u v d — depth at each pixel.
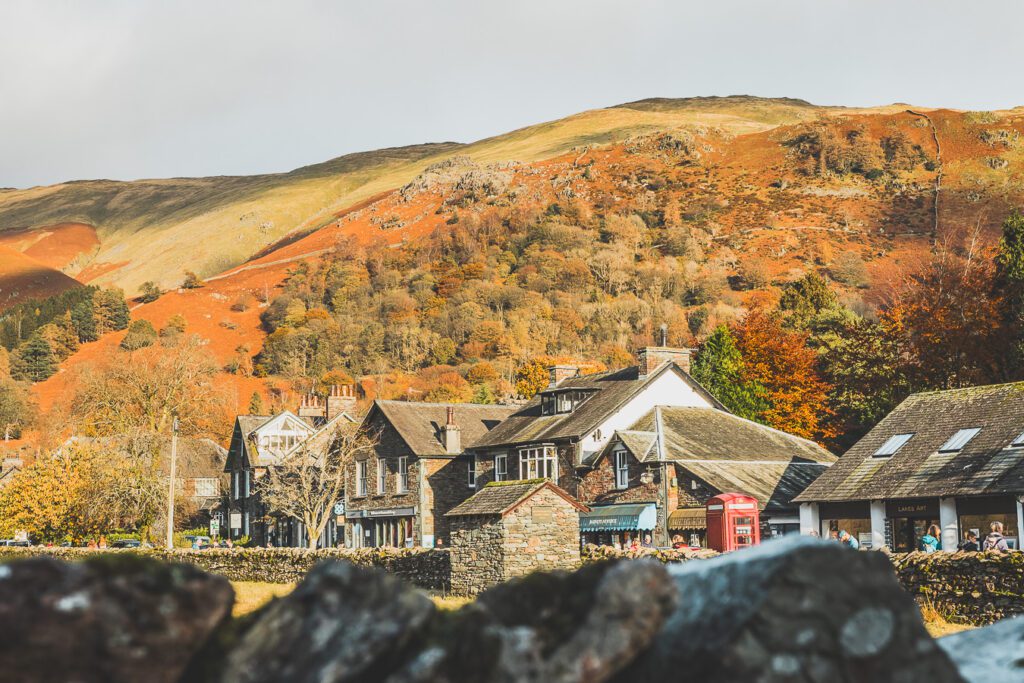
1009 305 101.88
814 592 8.30
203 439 145.88
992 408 64.50
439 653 8.02
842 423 122.75
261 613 8.52
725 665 8.04
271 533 119.25
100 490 95.19
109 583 7.77
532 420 98.44
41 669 7.53
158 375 107.44
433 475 98.69
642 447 83.38
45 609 7.55
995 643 12.05
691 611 8.66
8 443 191.62
